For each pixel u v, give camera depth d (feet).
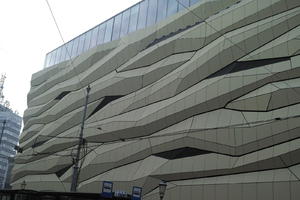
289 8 83.97
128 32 131.85
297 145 73.41
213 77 92.89
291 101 76.79
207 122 89.15
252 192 76.38
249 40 87.35
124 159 107.76
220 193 81.30
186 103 95.09
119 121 113.50
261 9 87.76
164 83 103.96
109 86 123.65
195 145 89.66
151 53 112.47
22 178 160.04
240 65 88.38
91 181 115.14
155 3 123.75
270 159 75.92
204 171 85.92
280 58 82.07
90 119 127.34
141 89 112.27
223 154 84.23
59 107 147.54
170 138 95.91
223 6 98.84
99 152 117.70
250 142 79.82
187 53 102.63
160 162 96.17
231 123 84.33
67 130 138.41
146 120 103.76
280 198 72.43
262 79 82.23
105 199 62.85
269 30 84.84
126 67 120.57
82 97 135.74
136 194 61.57
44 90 167.84
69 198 69.26
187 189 87.61
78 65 146.20
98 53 137.80
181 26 108.47
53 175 139.74
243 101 84.17
